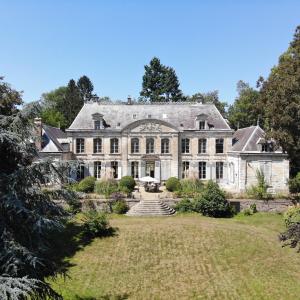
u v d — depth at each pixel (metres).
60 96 104.81
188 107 57.69
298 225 16.53
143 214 39.56
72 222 35.16
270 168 48.78
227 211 39.59
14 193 11.48
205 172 54.94
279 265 26.12
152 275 24.92
